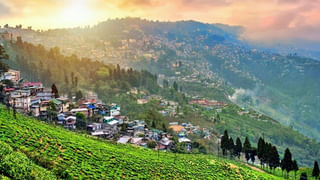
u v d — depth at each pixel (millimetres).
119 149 79375
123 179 57156
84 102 132000
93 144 74750
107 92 184750
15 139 57031
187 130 145625
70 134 79688
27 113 95375
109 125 107438
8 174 37156
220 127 175000
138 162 69562
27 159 44844
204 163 82812
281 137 193625
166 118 166375
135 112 159250
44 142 61500
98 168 58219
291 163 90188
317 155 183750
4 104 95938
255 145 167750
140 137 105188
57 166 52094
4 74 126375
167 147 103125
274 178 82125
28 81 158500
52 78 179125
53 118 99250
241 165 93625
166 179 63375
